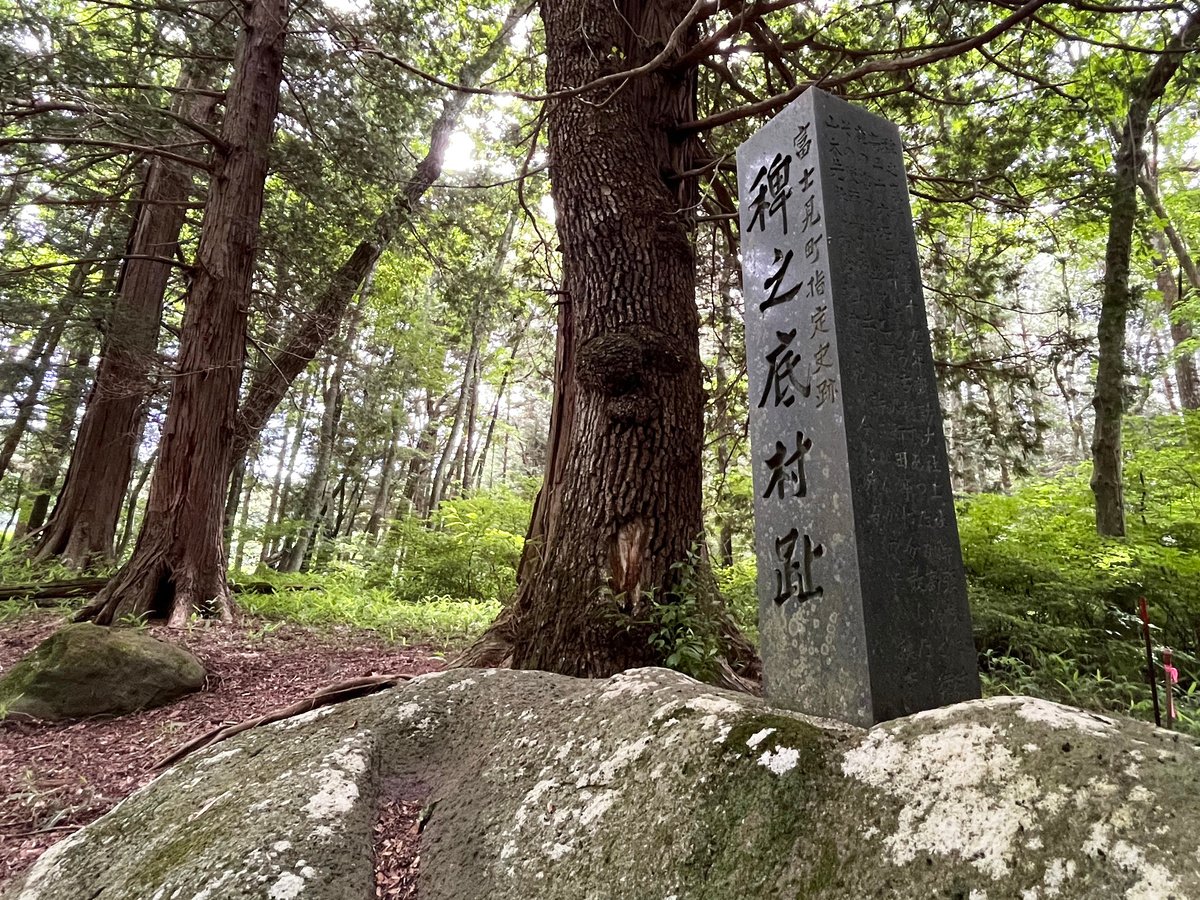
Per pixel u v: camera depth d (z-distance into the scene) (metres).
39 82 6.48
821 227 2.19
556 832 1.75
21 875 2.26
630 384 3.99
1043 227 6.59
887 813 1.28
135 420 9.98
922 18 5.36
